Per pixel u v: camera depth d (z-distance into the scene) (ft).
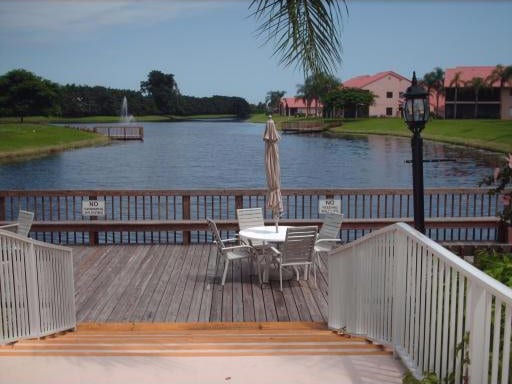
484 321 7.90
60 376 11.55
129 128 228.02
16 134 189.67
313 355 12.50
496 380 7.48
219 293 23.48
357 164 117.60
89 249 31.07
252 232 26.32
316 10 13.56
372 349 13.17
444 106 273.13
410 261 11.54
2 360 12.51
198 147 175.11
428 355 10.39
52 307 17.19
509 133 179.11
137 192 32.22
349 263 16.40
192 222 31.89
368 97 307.17
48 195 32.24
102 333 17.83
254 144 188.96
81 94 426.92
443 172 98.78
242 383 11.04
